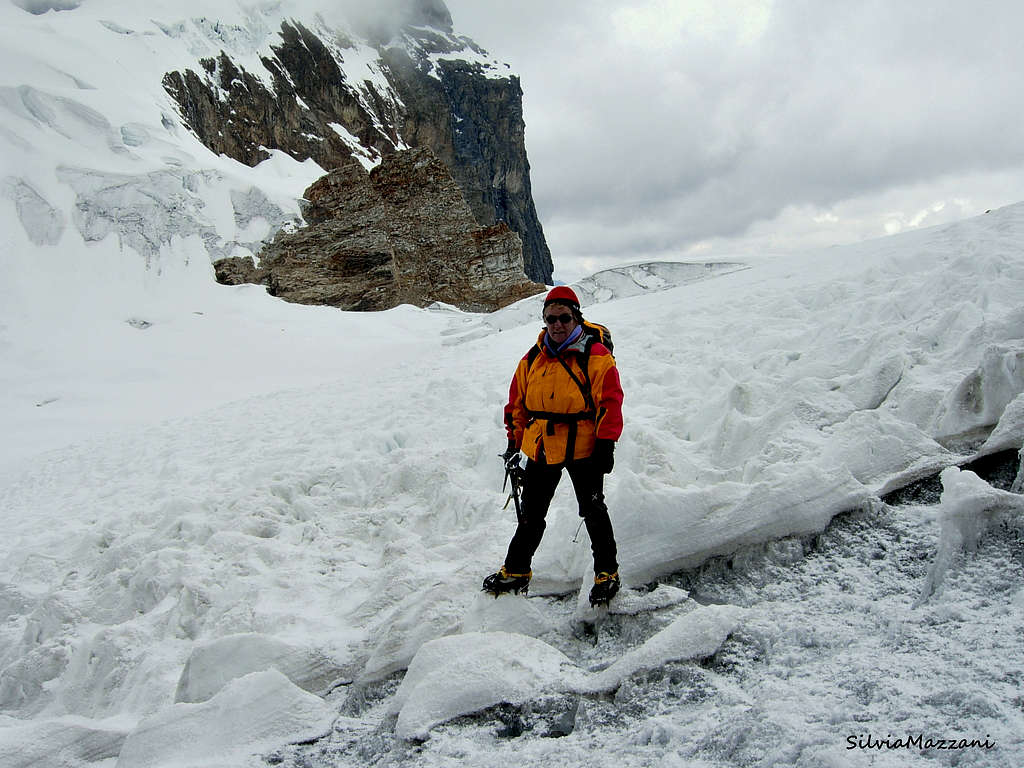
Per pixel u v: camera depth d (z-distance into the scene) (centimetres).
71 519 859
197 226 4197
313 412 1244
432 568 432
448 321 3622
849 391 493
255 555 517
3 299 3281
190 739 302
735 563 351
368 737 294
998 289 593
